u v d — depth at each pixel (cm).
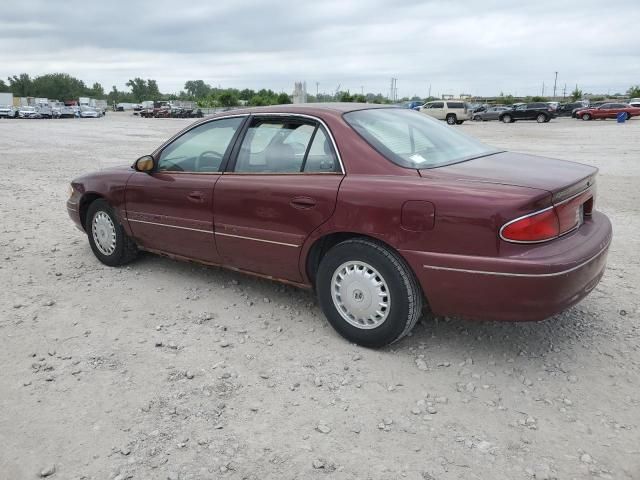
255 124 441
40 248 639
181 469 269
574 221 355
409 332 382
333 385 341
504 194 324
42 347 392
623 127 3350
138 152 1822
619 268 550
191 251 482
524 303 323
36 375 355
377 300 370
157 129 3431
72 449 284
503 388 337
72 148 1997
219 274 536
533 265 314
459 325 420
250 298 477
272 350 387
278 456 278
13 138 2566
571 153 1728
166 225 488
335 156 389
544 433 294
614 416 308
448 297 344
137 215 512
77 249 634
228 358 376
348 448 283
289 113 423
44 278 534
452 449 282
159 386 341
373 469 268
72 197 580
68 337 408
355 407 319
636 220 764
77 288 505
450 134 449
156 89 18488
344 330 392
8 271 555
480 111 5103
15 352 385
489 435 293
